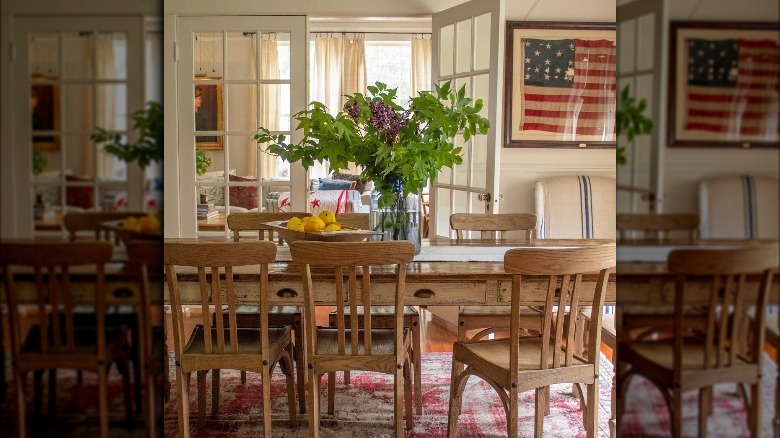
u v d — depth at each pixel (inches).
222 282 98.7
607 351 162.7
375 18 187.6
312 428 94.5
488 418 119.0
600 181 197.8
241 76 185.2
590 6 199.3
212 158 197.6
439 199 181.6
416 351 117.3
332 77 331.6
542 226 193.9
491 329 120.5
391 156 102.3
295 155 109.3
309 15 183.8
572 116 201.6
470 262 109.0
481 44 162.4
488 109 157.9
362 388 134.0
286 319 116.6
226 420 116.6
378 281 98.3
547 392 121.2
